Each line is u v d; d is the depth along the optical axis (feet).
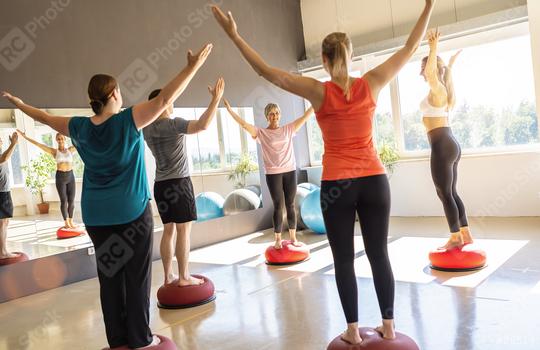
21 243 15.02
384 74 7.56
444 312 10.11
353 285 7.80
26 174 15.23
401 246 16.74
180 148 11.85
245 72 22.93
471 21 20.21
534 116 19.58
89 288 15.28
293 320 10.57
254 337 9.78
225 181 21.74
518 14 18.99
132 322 8.15
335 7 25.25
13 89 15.21
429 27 22.08
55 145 15.90
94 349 10.04
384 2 23.57
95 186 7.94
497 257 13.94
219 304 12.24
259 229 23.26
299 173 25.84
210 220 20.99
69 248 16.17
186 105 20.31
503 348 8.19
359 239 18.47
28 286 15.12
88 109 17.10
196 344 9.71
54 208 15.84
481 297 10.76
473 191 20.97
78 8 16.99
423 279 12.56
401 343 7.65
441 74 12.47
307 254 16.29
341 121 7.41
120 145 7.58
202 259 18.07
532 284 11.30
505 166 20.04
